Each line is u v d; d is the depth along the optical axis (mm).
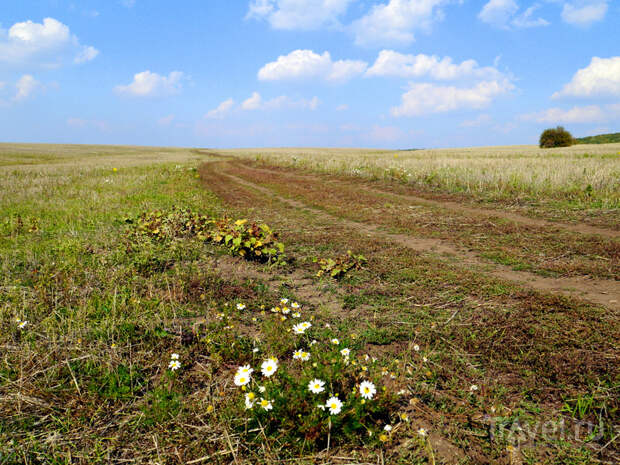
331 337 2834
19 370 2371
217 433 1909
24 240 5789
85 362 2473
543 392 2139
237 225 5484
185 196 11266
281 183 15250
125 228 6477
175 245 5215
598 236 5473
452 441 1833
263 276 4367
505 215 7504
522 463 1685
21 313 3039
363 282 4082
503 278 4016
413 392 2189
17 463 1713
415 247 5496
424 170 13883
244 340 2801
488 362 2457
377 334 2887
